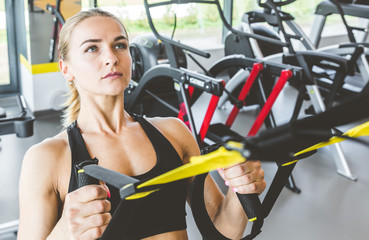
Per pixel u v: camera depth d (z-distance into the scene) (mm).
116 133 986
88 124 983
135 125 1024
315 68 4914
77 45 919
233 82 4340
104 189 718
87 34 908
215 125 3652
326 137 395
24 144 3830
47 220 889
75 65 936
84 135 968
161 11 5699
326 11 4641
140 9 5531
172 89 4457
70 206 702
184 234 965
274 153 359
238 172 809
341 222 2777
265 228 2689
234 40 4312
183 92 3146
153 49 4277
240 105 3510
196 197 824
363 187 3221
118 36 926
